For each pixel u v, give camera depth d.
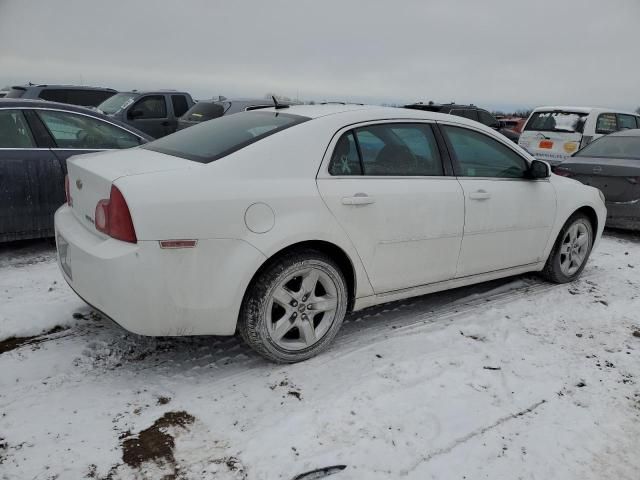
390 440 2.55
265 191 2.94
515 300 4.37
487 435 2.62
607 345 3.62
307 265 3.10
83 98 12.26
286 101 4.72
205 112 10.74
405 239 3.49
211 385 2.99
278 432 2.56
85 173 3.03
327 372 3.13
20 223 4.93
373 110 3.59
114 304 2.72
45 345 3.37
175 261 2.71
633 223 6.64
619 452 2.55
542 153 11.21
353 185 3.27
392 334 3.66
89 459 2.36
